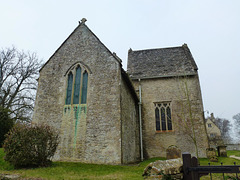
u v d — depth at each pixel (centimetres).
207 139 1681
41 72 1490
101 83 1339
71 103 1343
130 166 1107
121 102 1290
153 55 2372
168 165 632
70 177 758
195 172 473
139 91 1953
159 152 1747
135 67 2211
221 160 1508
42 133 1009
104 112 1257
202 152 1661
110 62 1384
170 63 2142
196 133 1720
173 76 1936
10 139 962
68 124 1289
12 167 952
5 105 2252
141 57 2386
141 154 1709
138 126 1842
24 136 962
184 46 2364
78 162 1166
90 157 1171
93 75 1377
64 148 1231
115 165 1102
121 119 1236
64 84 1412
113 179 734
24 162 948
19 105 2259
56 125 1306
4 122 1617
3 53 2425
